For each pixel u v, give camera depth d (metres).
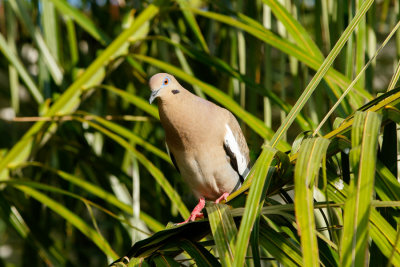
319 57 6.43
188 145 7.32
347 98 5.95
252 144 7.56
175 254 4.54
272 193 4.60
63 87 8.12
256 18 7.68
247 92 9.43
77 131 8.45
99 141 8.55
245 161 7.75
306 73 7.16
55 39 8.21
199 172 7.53
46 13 8.19
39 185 6.44
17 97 8.05
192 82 6.73
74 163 8.45
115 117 7.75
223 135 7.41
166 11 7.79
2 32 10.16
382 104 4.05
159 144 8.84
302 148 3.52
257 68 7.51
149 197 8.34
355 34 6.66
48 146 8.34
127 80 8.94
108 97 9.07
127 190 8.32
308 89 4.08
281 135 4.03
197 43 8.36
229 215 3.88
